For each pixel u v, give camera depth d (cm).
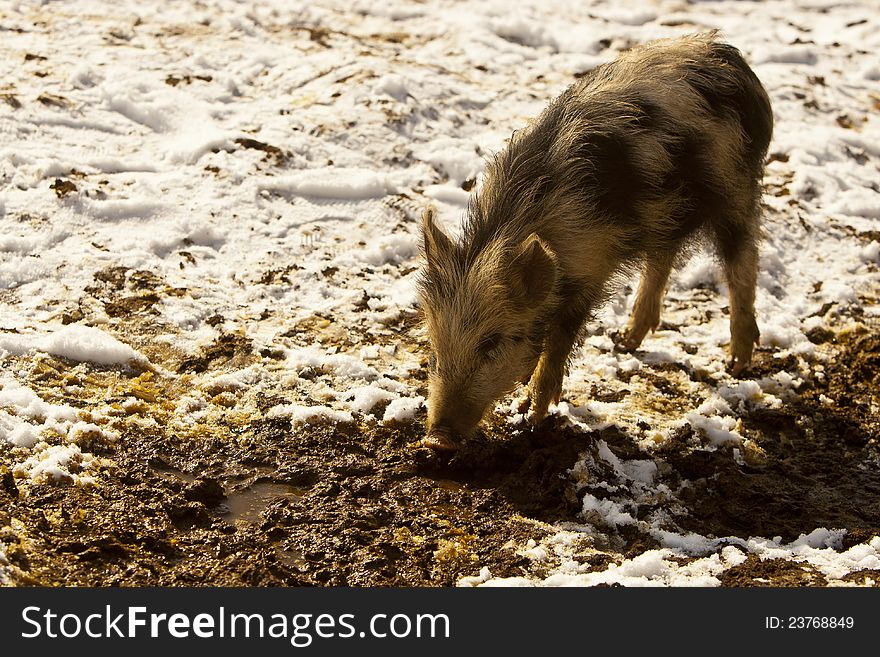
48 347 732
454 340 636
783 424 782
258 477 657
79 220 879
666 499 670
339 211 955
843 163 1160
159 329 786
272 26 1298
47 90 1044
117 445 660
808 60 1416
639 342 851
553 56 1338
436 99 1146
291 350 784
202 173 966
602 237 684
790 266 985
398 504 643
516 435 723
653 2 1600
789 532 648
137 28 1226
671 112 722
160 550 575
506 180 675
